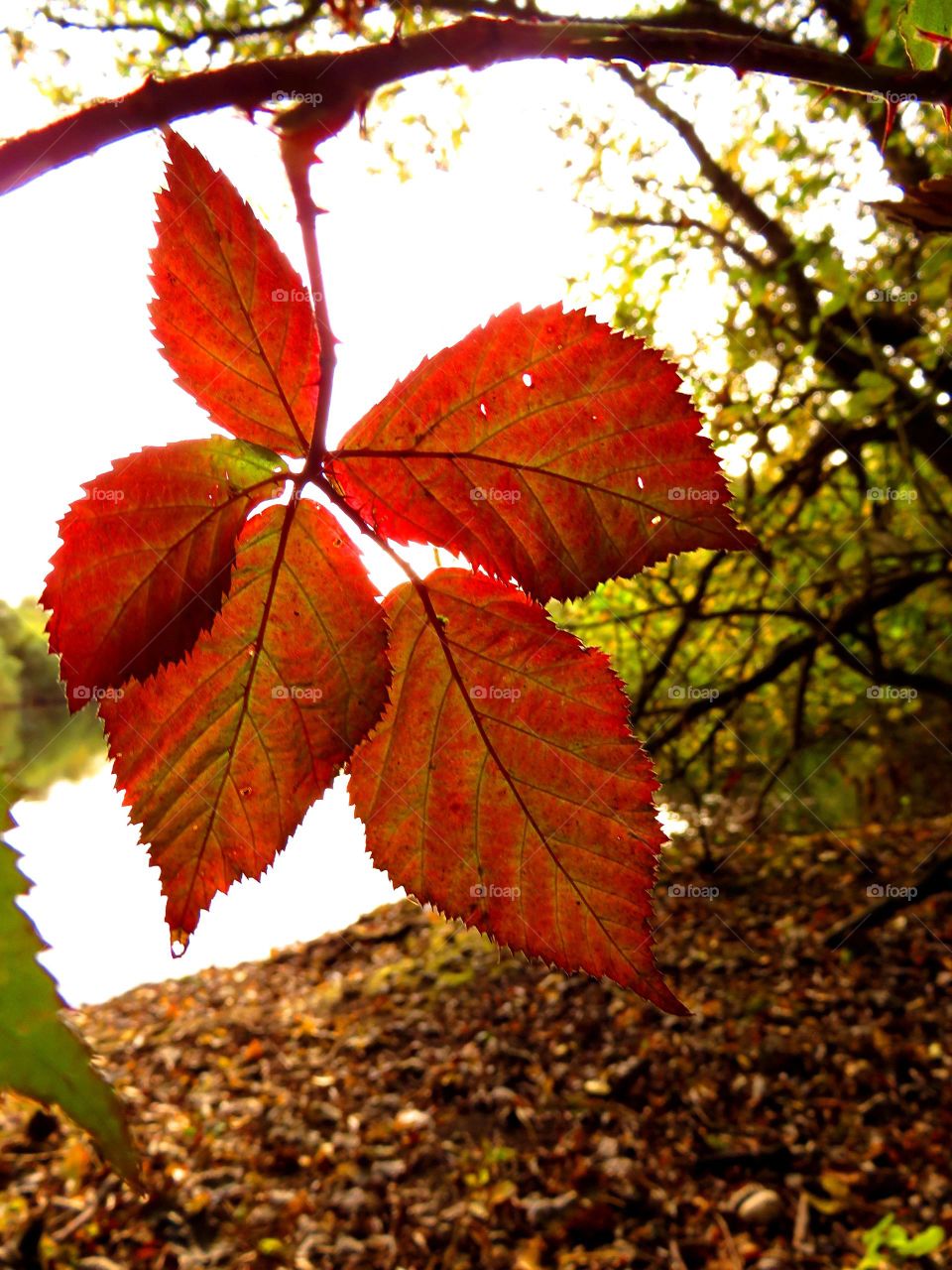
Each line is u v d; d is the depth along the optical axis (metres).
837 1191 1.60
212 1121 2.04
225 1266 1.55
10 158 0.13
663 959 2.54
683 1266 1.47
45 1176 1.74
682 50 0.17
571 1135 1.89
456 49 0.15
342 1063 2.32
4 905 0.09
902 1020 2.12
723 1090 1.97
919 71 0.18
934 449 1.68
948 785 3.10
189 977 3.13
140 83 0.14
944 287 1.41
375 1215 1.68
